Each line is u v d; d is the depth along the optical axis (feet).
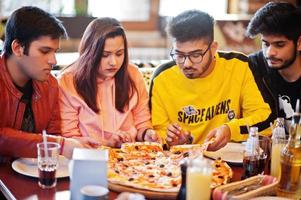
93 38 7.88
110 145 7.88
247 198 5.66
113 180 6.01
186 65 7.98
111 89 8.23
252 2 16.44
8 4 14.42
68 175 6.43
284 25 8.27
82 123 8.13
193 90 8.58
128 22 17.93
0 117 7.29
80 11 14.99
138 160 6.95
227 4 17.21
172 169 6.58
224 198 5.55
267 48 8.50
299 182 6.12
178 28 7.86
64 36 7.24
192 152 7.18
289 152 6.15
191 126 8.64
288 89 8.96
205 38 7.91
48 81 7.65
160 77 8.72
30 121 7.59
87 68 7.99
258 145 6.66
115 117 8.23
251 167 6.57
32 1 14.75
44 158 6.13
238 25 13.70
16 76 7.23
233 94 8.74
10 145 6.99
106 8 17.58
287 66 8.60
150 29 18.03
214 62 8.55
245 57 8.99
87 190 5.39
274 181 6.10
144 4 18.07
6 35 7.12
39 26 6.83
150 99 8.73
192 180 5.33
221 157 7.32
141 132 8.23
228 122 8.25
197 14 7.97
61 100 8.02
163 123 8.62
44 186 6.15
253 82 8.82
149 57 17.40
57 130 7.92
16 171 6.57
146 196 5.87
